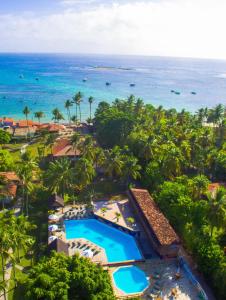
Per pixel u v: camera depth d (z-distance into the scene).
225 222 56.34
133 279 53.81
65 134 132.00
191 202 66.31
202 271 54.38
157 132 109.06
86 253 58.03
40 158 101.06
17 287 50.50
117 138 110.69
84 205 77.44
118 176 93.00
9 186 78.12
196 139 99.00
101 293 38.06
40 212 73.44
